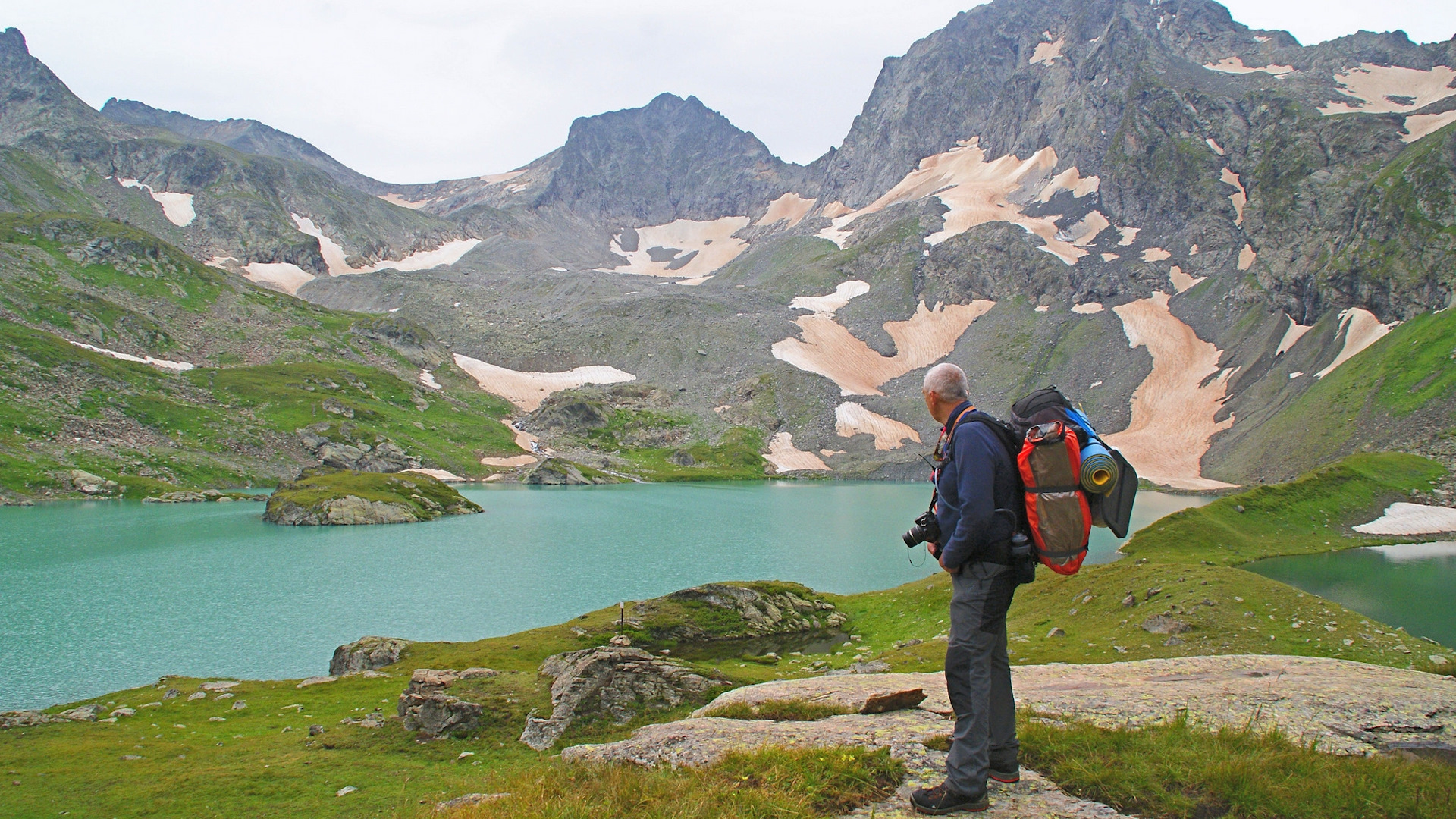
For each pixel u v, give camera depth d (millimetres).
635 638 55938
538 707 31547
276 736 32875
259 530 114875
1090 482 7383
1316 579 74438
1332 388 173125
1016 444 7938
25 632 61062
